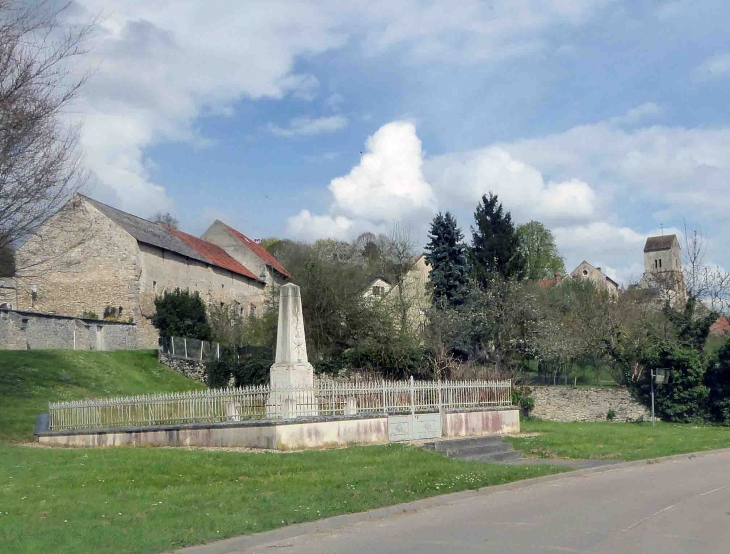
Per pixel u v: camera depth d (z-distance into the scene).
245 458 16.97
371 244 79.75
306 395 20.16
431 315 46.03
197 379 43.50
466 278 52.41
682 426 36.69
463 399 25.62
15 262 32.47
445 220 55.81
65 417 23.47
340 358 40.91
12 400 29.06
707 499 14.73
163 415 21.23
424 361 40.62
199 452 18.12
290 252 96.69
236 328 51.84
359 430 21.00
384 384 22.52
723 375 38.00
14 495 13.04
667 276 59.00
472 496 15.16
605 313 49.19
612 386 41.75
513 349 44.72
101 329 46.16
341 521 12.01
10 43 27.09
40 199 28.88
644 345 41.12
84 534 10.05
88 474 15.16
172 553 9.48
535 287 51.88
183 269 58.44
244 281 70.31
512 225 53.41
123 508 11.91
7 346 37.81
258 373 40.44
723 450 25.69
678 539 10.67
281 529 11.00
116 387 36.00
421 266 71.44
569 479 18.14
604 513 12.97
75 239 51.56
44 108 27.98
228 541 10.12
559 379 45.81
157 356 45.22
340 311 43.31
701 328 40.34
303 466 16.39
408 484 14.95
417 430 22.95
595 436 27.69
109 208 55.12
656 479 18.08
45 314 40.94
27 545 9.39
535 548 10.05
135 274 51.06
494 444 22.89
